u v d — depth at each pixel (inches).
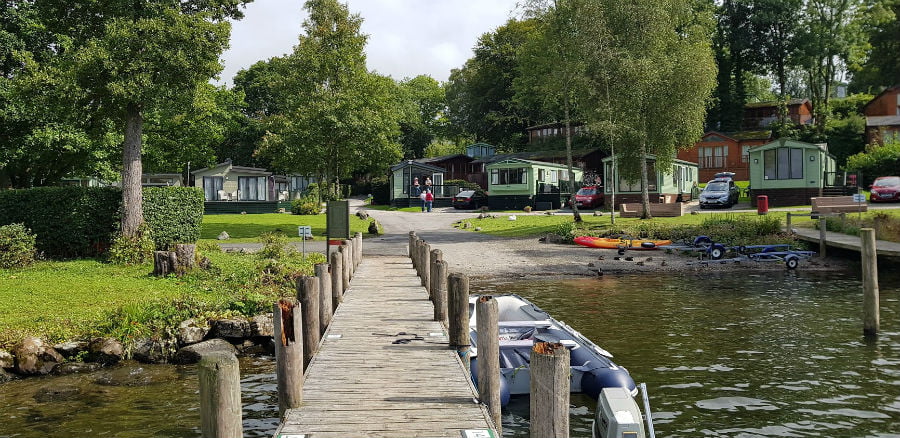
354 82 1731.1
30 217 886.4
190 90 895.1
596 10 1371.8
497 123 3353.8
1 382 474.0
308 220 1668.3
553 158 2474.2
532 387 224.2
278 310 303.6
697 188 2253.9
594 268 1024.2
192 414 396.8
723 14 3100.4
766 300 753.6
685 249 1155.3
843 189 1724.9
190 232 966.4
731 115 3144.7
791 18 2942.9
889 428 353.1
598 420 292.2
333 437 264.5
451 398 316.2
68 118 898.7
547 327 480.4
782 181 1736.0
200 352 534.0
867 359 490.3
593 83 1414.9
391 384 339.0
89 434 363.6
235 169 2206.0
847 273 986.1
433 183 2458.2
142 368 510.0
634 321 639.8
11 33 1120.8
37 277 735.7
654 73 1371.8
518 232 1423.5
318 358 391.5
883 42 2945.4
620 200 1920.5
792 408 385.7
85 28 922.1
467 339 407.5
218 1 922.7
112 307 597.9
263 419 384.2
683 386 428.5
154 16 869.8
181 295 637.9
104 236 896.9
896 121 2417.6
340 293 582.9
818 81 3090.6
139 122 892.0
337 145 1715.1
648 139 1480.1
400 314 529.7
